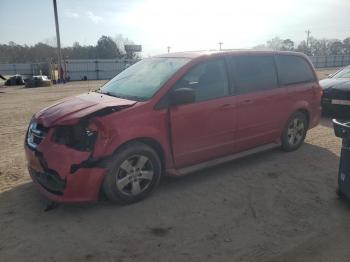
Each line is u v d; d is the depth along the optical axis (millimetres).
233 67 5047
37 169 3953
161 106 4207
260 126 5387
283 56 5891
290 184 4750
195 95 4500
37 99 16438
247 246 3316
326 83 9250
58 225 3691
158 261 3098
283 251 3242
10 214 3918
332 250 3260
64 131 3766
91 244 3355
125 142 3906
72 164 3641
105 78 45719
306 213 3949
